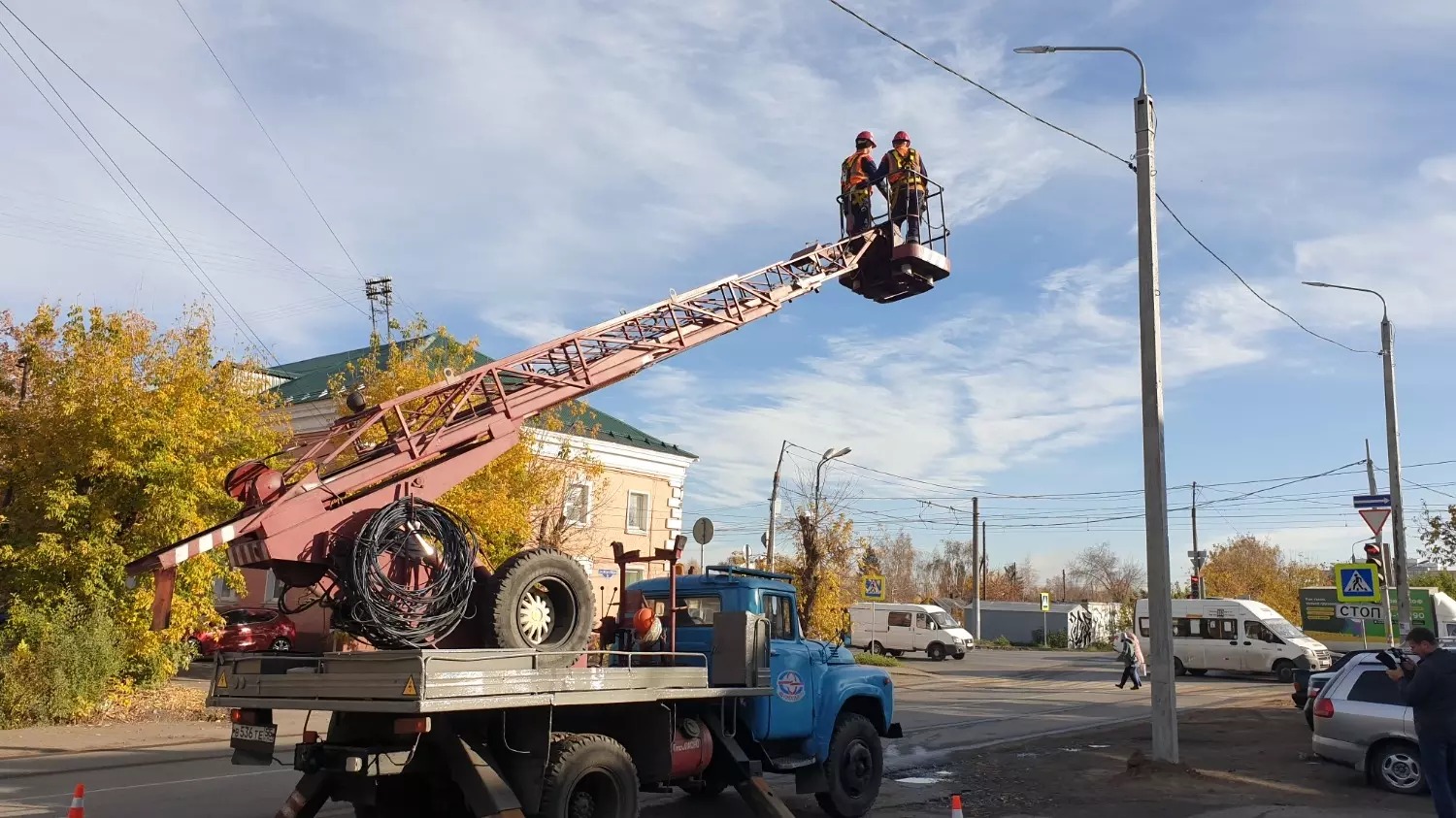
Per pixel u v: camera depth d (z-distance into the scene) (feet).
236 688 25.11
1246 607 103.24
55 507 52.85
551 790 23.32
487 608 25.64
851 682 34.01
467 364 79.36
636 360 35.88
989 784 38.27
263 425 65.36
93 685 52.26
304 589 26.81
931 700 77.00
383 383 73.61
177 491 55.36
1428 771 27.84
